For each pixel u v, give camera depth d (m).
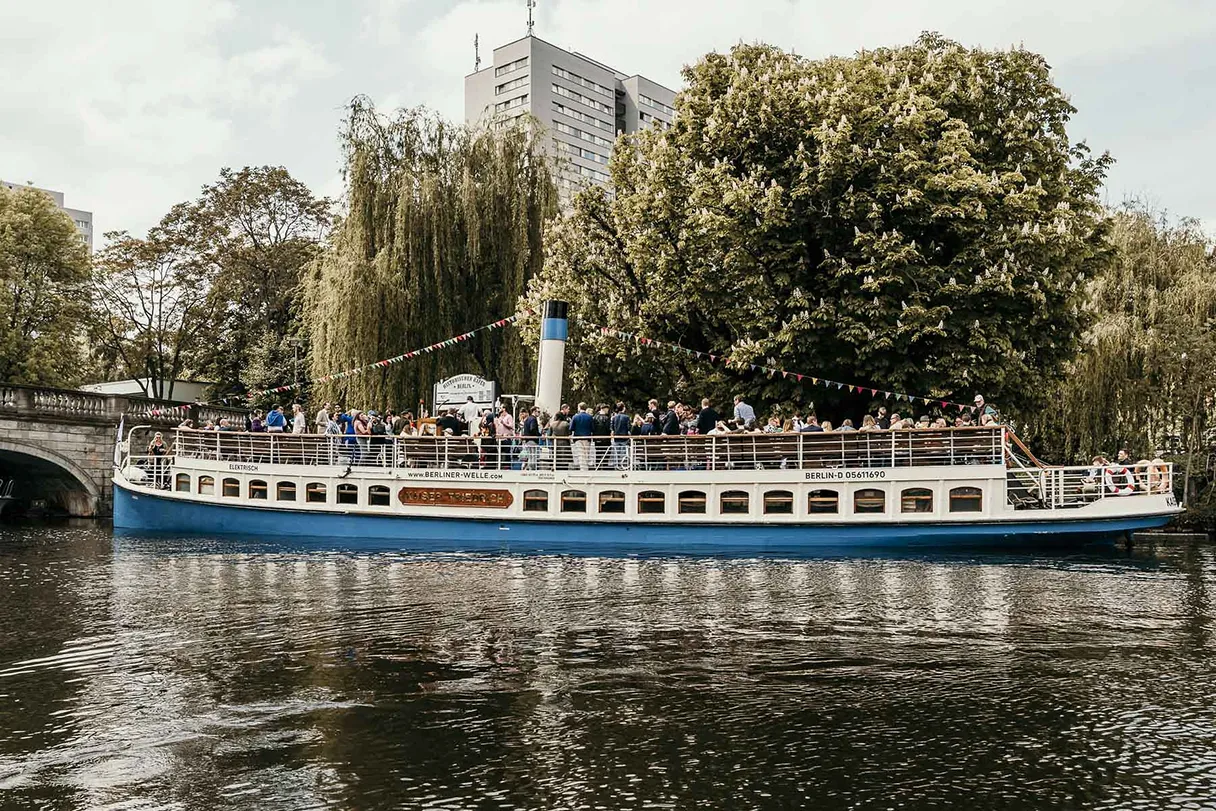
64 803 8.93
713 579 20.84
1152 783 9.26
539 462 28.05
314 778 9.45
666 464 27.14
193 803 8.91
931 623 16.05
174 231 63.84
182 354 64.94
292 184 65.38
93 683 12.68
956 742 10.36
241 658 13.88
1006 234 29.67
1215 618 16.42
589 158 139.75
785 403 30.95
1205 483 37.09
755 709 11.43
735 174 32.66
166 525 31.67
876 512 25.89
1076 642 14.68
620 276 36.41
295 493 30.03
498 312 40.66
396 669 13.23
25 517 43.06
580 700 11.80
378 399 38.53
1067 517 24.95
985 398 30.61
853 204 29.34
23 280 57.19
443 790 9.16
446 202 40.00
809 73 32.78
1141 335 36.94
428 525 28.77
